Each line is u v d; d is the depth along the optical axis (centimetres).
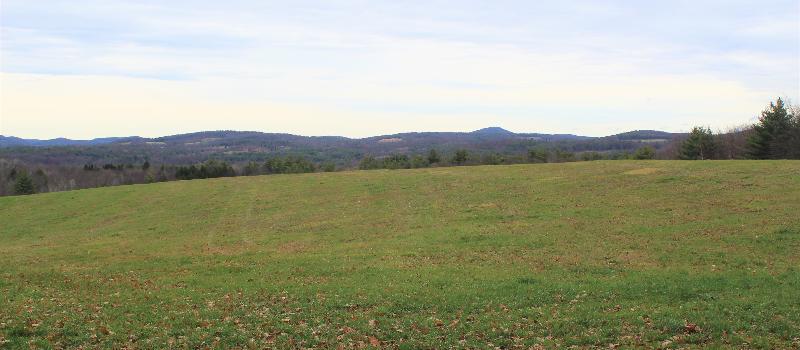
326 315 1970
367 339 1705
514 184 5478
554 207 4306
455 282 2439
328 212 4875
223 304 2152
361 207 4981
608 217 3831
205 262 3153
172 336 1745
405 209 4734
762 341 1566
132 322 1891
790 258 2622
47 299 2253
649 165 5991
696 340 1608
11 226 5081
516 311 1970
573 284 2328
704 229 3291
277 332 1780
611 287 2245
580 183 5225
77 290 2469
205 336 1731
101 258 3450
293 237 3981
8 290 2445
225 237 4128
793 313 1797
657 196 4394
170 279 2706
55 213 5556
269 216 4884
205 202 5703
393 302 2119
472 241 3422
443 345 1644
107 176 14750
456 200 4934
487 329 1775
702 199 4147
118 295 2345
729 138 10812
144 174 14588
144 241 4119
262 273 2797
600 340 1636
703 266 2578
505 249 3166
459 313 1969
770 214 3500
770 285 2167
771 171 4928
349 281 2533
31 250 3906
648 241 3130
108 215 5328
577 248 3081
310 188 6138
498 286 2330
